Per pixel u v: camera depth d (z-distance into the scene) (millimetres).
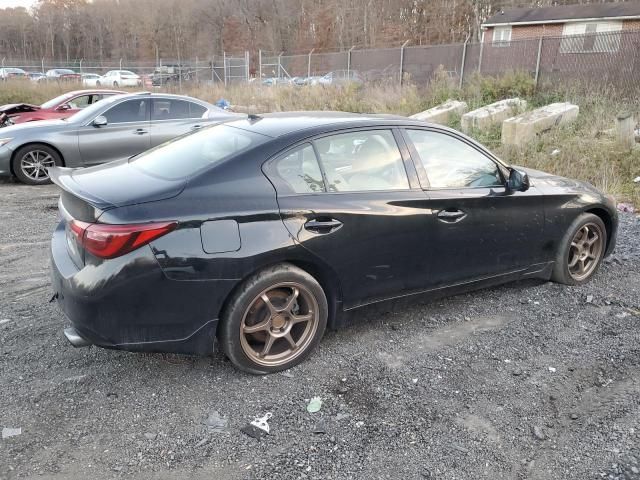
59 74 30797
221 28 72625
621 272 4988
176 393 3033
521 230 4141
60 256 3121
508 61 15805
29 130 8641
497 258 4078
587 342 3672
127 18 80625
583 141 9641
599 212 4742
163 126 9211
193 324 2945
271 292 3156
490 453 2586
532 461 2539
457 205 3748
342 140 3439
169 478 2400
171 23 77312
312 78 20969
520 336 3752
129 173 3307
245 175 3072
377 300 3592
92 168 3623
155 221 2770
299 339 3336
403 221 3498
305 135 3316
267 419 2814
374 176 3504
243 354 3109
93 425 2748
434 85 15656
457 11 52219
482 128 11719
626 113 9398
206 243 2863
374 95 15953
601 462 2518
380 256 3461
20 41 80812
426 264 3697
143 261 2748
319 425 2773
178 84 27219
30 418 2785
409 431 2734
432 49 17719
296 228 3104
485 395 3053
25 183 8789
